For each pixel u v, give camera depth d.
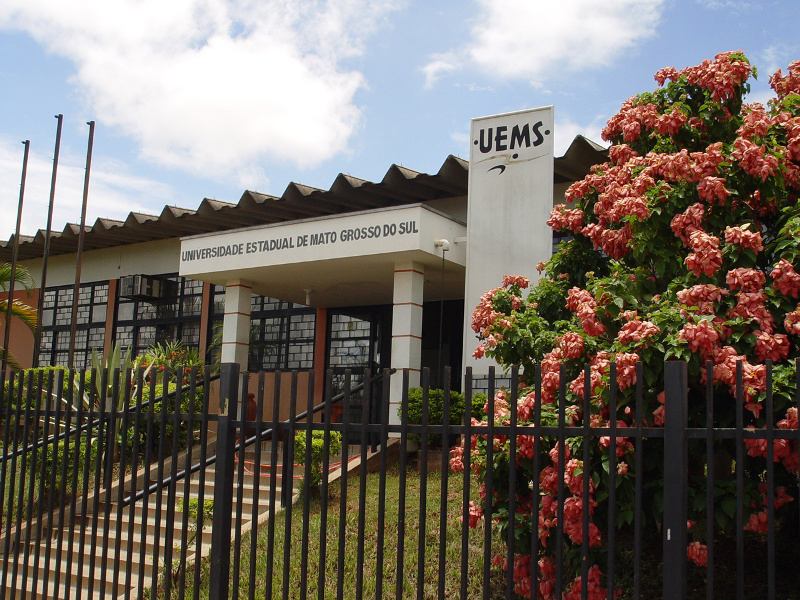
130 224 18.30
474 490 8.52
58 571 5.96
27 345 22.78
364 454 4.77
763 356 4.74
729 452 5.18
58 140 17.00
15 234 17.00
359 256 13.04
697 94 6.79
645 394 4.79
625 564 6.22
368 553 7.57
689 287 5.26
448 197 15.12
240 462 5.12
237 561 5.04
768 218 5.93
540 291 7.15
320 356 17.89
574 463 4.73
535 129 12.12
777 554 6.14
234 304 15.38
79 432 6.01
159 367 14.62
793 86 6.61
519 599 6.00
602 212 6.38
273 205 15.67
